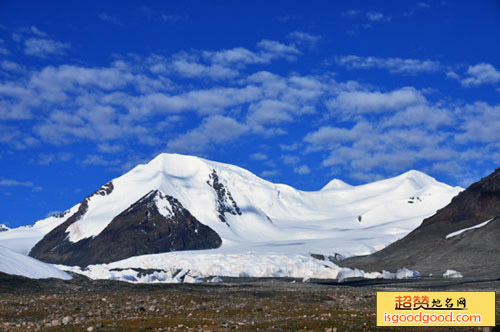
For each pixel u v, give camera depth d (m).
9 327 62.12
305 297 96.38
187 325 61.53
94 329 58.16
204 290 116.00
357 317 67.25
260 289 125.25
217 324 62.62
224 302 88.31
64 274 137.62
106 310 77.12
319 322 61.91
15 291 103.69
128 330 57.81
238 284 149.88
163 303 85.94
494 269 177.38
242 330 58.31
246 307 80.69
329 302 89.19
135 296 95.44
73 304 84.25
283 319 66.88
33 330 59.38
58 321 64.00
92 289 112.50
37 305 83.06
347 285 158.88
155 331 57.53
